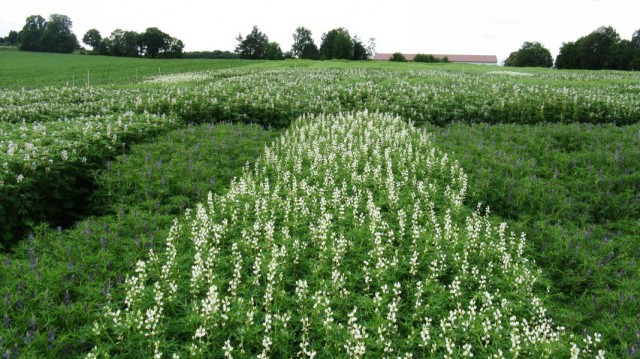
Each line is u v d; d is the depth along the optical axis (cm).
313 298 621
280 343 568
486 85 2880
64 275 671
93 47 14400
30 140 1214
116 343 550
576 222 962
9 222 901
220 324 603
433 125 1958
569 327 630
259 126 1861
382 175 1202
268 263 733
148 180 1112
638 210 998
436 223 888
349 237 845
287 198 1020
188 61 7481
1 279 659
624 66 9119
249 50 13412
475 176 1181
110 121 1633
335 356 558
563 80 3466
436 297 664
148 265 729
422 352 567
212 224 854
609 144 1375
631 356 529
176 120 1823
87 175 1141
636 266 747
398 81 3052
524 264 766
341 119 1941
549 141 1491
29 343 520
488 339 588
